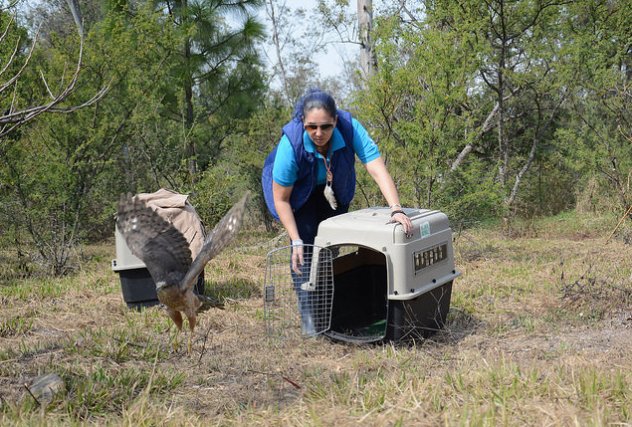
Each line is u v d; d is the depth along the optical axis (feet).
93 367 15.87
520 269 28.58
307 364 16.34
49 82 36.35
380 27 34.06
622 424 11.39
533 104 50.44
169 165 40.60
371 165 17.08
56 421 12.36
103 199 39.04
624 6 41.34
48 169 33.47
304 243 18.28
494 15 42.34
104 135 36.78
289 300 19.26
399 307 16.92
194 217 22.85
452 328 19.27
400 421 11.51
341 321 19.06
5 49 35.12
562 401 12.43
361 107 32.96
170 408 13.06
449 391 13.41
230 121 52.47
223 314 21.12
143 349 17.52
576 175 53.78
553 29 42.86
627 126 39.50
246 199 8.66
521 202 49.44
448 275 18.74
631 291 21.71
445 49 31.73
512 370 14.37
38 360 16.70
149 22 40.63
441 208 32.83
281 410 13.34
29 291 26.32
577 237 41.09
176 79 47.42
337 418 12.21
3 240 35.32
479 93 51.39
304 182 16.93
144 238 9.95
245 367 16.07
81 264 34.17
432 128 32.35
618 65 44.21
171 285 9.25
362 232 16.93
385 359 15.99
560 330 18.90
